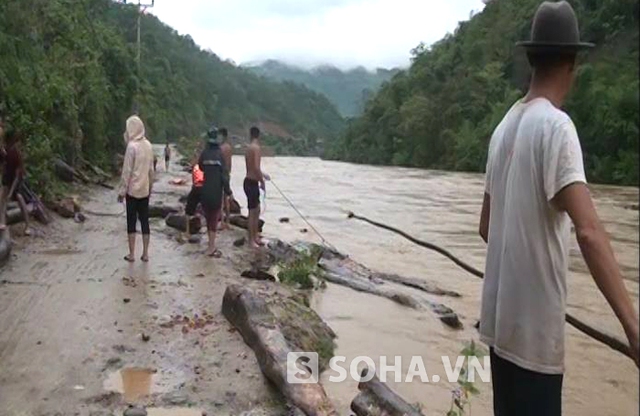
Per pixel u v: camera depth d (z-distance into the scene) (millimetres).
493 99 46844
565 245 2215
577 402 5875
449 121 60719
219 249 10492
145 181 9227
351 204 24297
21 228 10844
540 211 2180
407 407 4742
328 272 10141
